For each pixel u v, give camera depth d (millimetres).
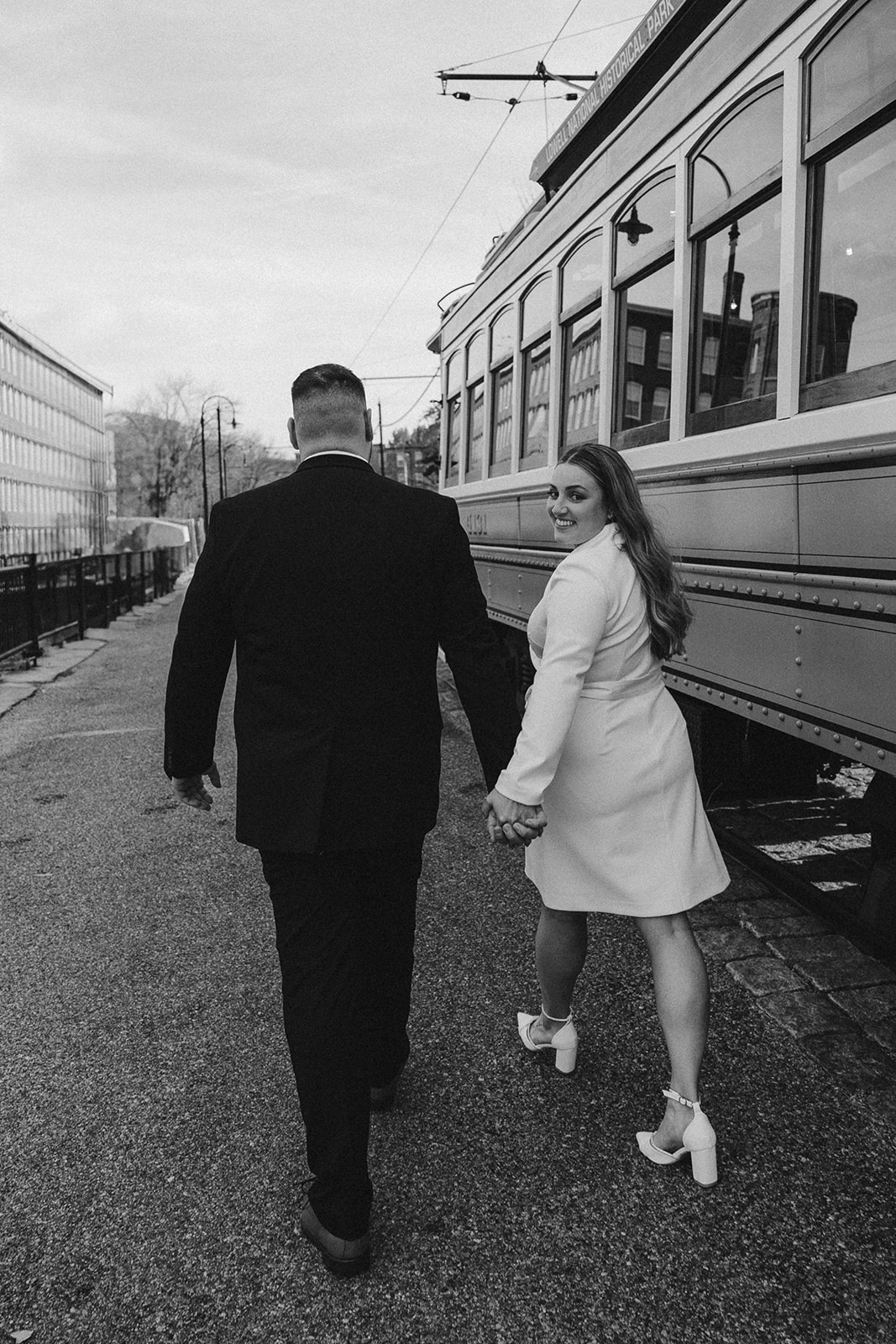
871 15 2664
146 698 9727
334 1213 2084
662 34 4004
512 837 2191
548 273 5738
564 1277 2100
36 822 5559
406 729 2102
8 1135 2635
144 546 55906
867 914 3324
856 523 2738
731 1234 2199
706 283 3699
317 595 2043
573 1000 3260
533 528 6102
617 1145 2518
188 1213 2322
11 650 11695
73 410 49656
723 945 3594
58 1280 2131
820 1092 2711
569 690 2236
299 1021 2072
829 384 2904
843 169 2828
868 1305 1999
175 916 4090
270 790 2062
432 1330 1979
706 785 4180
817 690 2969
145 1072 2918
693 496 3799
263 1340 1970
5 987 3500
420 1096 2752
